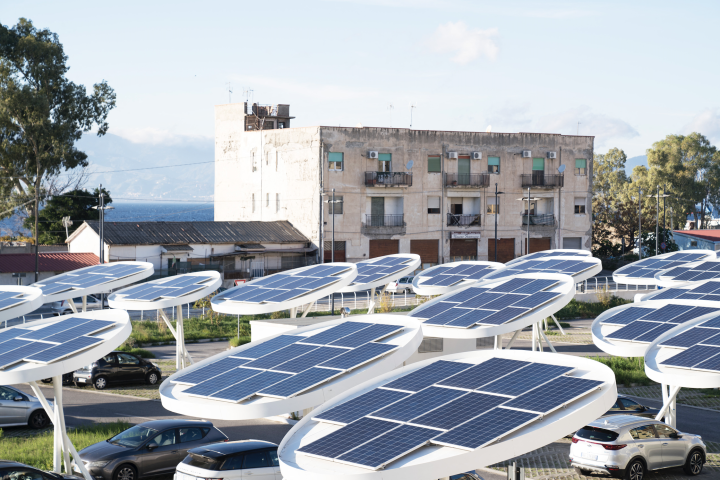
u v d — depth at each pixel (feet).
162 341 139.13
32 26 254.68
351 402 41.04
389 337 51.78
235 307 89.20
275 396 44.55
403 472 32.53
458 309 74.49
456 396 39.06
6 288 94.89
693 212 407.23
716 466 64.18
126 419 81.51
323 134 241.35
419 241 257.34
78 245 231.91
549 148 275.59
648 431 59.41
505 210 269.85
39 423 79.00
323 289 91.09
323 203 241.35
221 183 285.43
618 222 356.18
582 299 185.06
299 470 33.58
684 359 53.36
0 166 244.01
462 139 262.26
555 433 35.09
